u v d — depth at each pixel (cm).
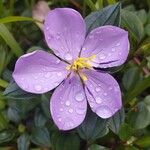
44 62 17
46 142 21
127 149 21
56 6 26
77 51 18
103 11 18
